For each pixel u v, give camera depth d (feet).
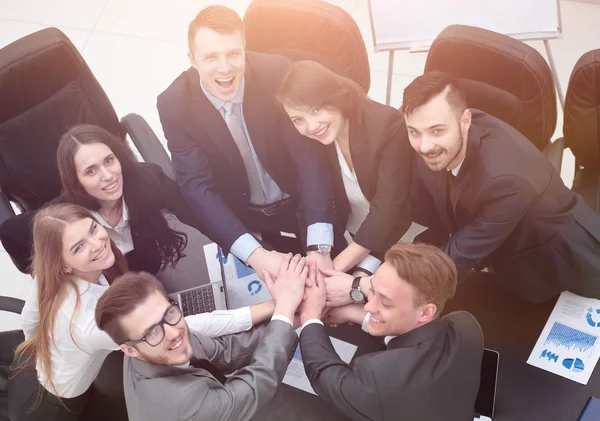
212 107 7.85
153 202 8.05
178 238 8.38
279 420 6.62
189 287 7.93
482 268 8.18
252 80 7.73
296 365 7.00
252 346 7.01
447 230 8.00
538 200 7.02
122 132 9.64
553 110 8.71
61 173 7.64
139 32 14.73
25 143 8.71
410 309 6.06
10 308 8.29
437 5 10.30
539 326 7.14
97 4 15.28
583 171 9.25
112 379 7.41
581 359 6.81
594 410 6.26
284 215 9.50
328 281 7.45
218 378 6.51
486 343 7.06
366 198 8.10
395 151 7.31
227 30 6.80
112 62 14.29
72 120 8.89
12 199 9.23
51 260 6.75
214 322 7.09
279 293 7.25
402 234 8.16
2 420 7.63
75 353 6.84
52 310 6.81
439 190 7.21
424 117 6.15
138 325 5.53
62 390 7.10
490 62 8.24
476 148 6.66
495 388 6.64
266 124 7.98
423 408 6.07
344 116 7.06
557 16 10.18
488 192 6.70
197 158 8.14
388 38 10.64
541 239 7.24
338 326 7.29
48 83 8.50
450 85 6.13
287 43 8.96
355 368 6.24
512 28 10.39
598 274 7.20
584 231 7.21
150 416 5.88
